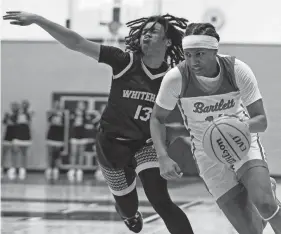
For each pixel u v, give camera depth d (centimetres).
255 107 464
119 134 546
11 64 2195
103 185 1652
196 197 1301
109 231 771
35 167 2181
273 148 2011
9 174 2103
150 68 531
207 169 493
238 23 2023
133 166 562
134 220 602
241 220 496
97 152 569
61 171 2103
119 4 1892
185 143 1838
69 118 2105
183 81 465
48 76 2186
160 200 526
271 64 2014
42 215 946
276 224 452
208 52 440
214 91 466
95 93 2166
